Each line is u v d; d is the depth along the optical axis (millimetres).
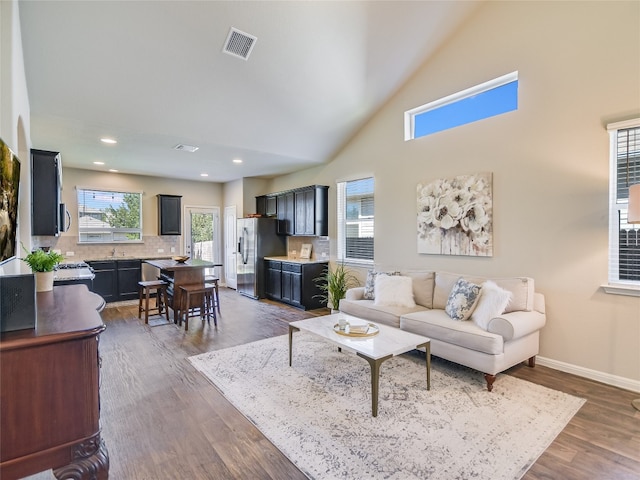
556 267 3318
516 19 3592
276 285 6621
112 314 5523
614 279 3031
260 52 3602
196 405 2621
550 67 3338
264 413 2500
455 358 3086
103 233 6797
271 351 3785
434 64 4387
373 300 4254
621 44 2922
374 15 3574
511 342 2986
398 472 1883
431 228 4375
